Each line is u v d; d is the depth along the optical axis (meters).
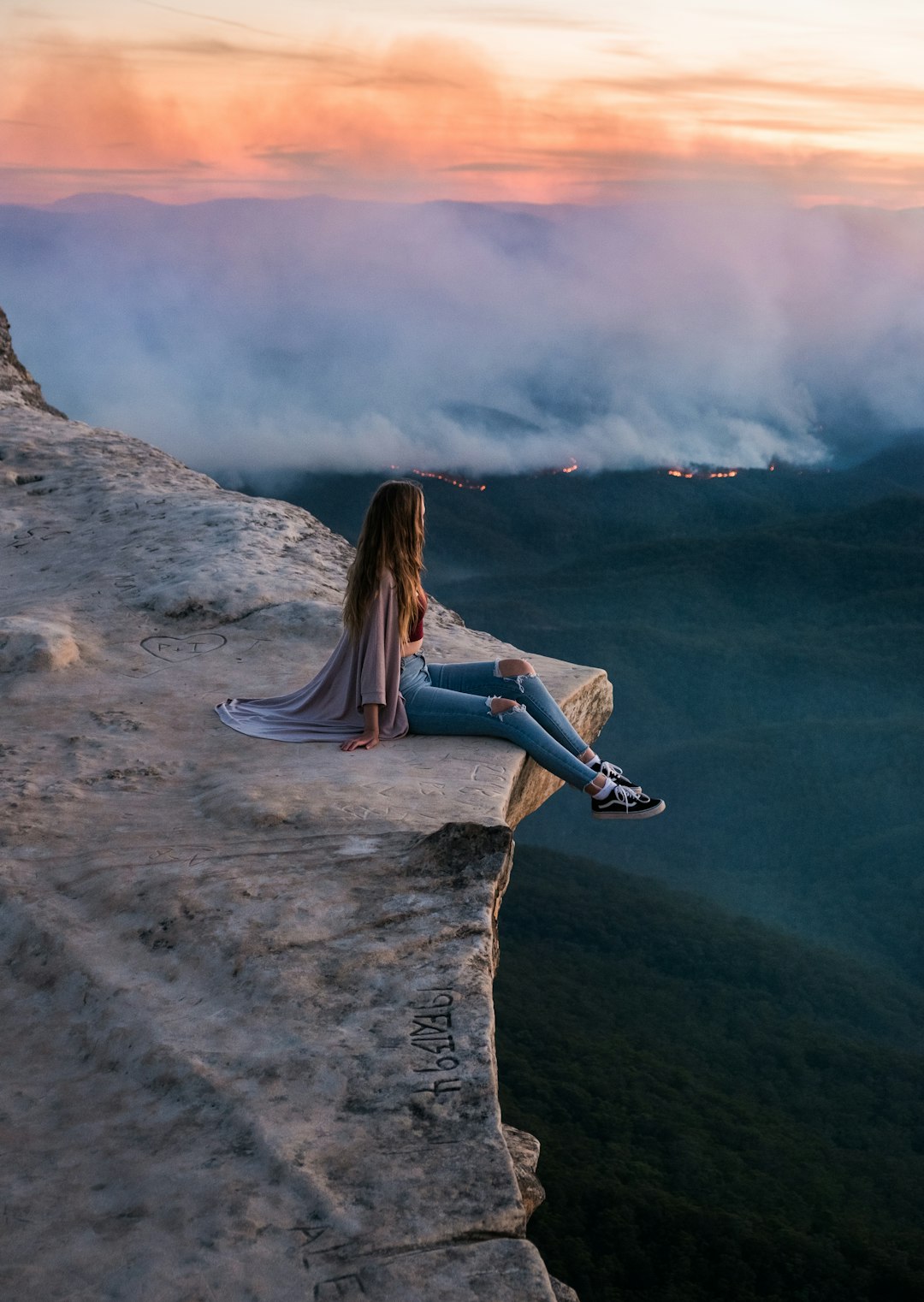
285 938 3.60
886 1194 92.12
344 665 5.48
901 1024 133.00
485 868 4.02
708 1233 73.06
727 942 148.25
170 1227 2.52
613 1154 88.81
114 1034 3.23
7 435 11.23
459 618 7.92
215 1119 2.86
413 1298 2.31
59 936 3.69
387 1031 3.19
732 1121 99.69
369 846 4.21
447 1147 2.74
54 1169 2.73
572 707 6.32
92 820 4.55
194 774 5.06
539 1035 115.94
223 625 7.07
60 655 6.34
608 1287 68.81
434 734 5.50
